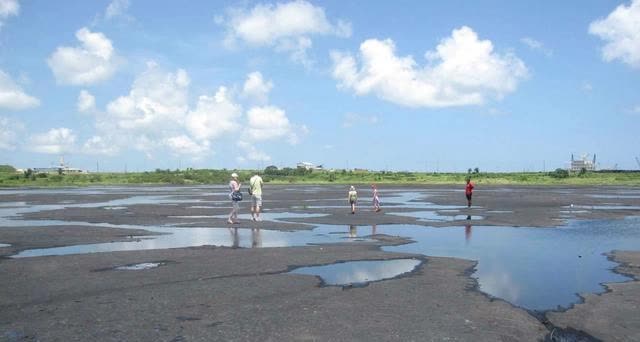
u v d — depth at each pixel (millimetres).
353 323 10883
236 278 15312
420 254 19891
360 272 16375
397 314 11555
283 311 11766
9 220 33719
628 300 13094
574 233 26797
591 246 22266
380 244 22594
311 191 81500
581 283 15078
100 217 35562
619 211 40938
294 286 14289
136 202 53094
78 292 13523
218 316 11367
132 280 14977
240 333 10211
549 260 18797
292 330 10398
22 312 11680
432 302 12625
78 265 17281
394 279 15242
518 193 73562
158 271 16281
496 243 23156
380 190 87438
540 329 10734
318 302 12570
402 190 87812
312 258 18781
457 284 14617
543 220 33500
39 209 43656
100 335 10094
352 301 12672
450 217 35688
